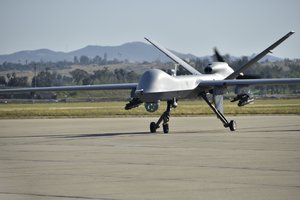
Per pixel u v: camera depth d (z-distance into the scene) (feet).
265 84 202.08
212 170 114.93
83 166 122.01
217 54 245.65
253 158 131.95
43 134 211.41
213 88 212.84
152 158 133.69
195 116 353.51
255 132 208.64
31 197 91.40
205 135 196.65
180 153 142.72
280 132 206.69
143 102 201.26
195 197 90.17
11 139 190.70
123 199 89.45
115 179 105.91
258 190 94.99
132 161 128.98
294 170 114.11
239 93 211.41
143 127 247.70
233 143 166.81
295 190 94.79
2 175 111.14
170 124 265.54
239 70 217.77
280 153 141.08
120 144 166.91
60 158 135.54
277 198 88.84
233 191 94.38
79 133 213.87
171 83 195.52
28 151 151.84
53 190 96.37
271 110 399.03
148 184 100.83
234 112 384.47
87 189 96.94
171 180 104.42
